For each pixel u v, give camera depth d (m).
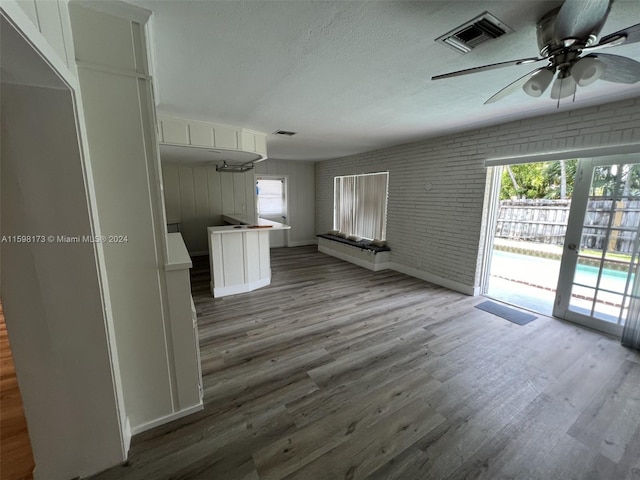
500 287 4.43
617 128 2.50
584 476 1.39
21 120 1.02
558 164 8.31
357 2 1.25
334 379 2.12
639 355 2.44
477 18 1.36
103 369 1.33
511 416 1.76
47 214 1.11
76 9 1.17
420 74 1.99
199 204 6.19
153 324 1.57
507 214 7.47
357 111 2.86
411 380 2.11
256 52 1.69
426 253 4.55
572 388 2.02
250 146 3.73
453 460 1.48
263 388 2.02
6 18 0.61
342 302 3.65
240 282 4.02
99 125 1.28
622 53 1.70
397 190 4.99
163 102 2.58
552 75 1.44
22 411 1.76
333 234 6.81
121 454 1.44
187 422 1.71
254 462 1.46
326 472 1.41
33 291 1.15
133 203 1.41
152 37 1.51
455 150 3.93
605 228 2.76
